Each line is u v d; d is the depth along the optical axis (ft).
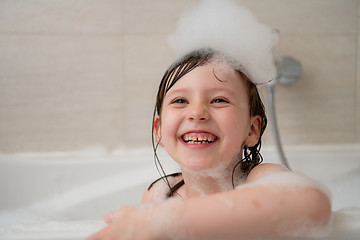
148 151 4.84
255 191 1.66
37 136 4.78
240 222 1.57
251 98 2.48
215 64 2.35
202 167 2.25
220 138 2.24
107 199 4.19
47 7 4.70
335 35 5.09
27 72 4.72
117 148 4.86
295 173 1.83
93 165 4.36
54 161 4.33
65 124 4.80
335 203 3.92
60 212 4.09
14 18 4.66
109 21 4.77
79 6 4.73
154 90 4.83
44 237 1.67
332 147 5.11
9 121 4.73
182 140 2.31
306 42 5.05
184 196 2.74
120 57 4.80
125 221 1.66
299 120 5.08
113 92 4.83
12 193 4.22
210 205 1.62
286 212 1.58
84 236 1.69
